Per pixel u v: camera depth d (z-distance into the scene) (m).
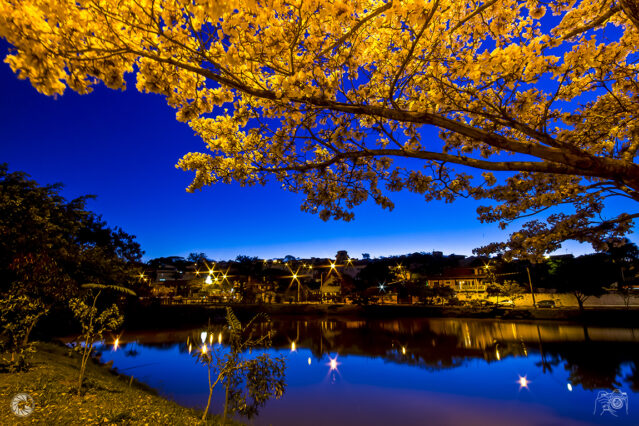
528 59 3.10
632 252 38.88
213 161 5.30
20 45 2.40
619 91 4.63
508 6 3.51
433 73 3.93
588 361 20.06
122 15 2.65
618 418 12.19
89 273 20.70
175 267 104.38
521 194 5.64
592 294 37.88
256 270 86.62
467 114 4.73
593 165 2.71
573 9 3.65
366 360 22.73
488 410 13.51
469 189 4.87
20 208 13.86
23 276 10.84
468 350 24.67
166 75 3.05
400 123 5.37
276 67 3.16
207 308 52.31
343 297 68.88
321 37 3.12
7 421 5.17
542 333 30.41
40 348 13.07
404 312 51.81
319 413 12.90
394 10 2.69
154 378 16.58
